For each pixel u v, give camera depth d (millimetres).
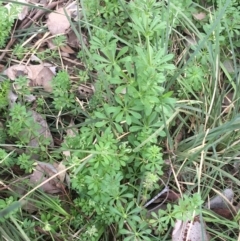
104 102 318
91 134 288
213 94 315
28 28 358
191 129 326
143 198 283
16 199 287
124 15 339
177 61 342
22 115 297
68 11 363
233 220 301
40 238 288
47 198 287
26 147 303
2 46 343
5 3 358
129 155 287
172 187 307
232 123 287
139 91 258
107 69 272
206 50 326
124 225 285
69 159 284
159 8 323
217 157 308
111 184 260
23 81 318
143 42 338
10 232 277
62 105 318
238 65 353
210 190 311
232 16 342
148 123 280
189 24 332
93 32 341
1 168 305
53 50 354
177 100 311
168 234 288
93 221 288
